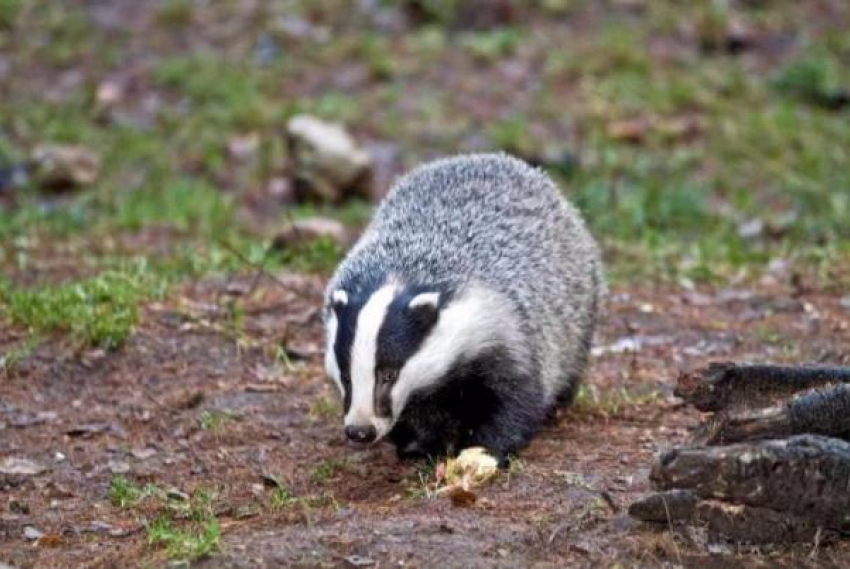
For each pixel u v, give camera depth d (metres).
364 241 11.50
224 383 12.48
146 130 21.92
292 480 10.52
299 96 23.12
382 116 22.30
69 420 11.75
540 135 21.66
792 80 23.31
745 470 8.26
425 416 10.83
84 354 12.77
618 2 26.11
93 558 9.02
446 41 24.88
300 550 8.61
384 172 20.61
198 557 8.54
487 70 23.91
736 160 20.81
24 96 22.97
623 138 21.52
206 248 16.56
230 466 10.84
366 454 11.00
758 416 8.62
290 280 14.99
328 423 11.62
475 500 9.50
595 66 23.67
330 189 19.22
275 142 21.19
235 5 25.98
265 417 11.77
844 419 8.52
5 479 10.55
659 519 8.69
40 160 19.94
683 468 8.45
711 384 9.12
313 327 13.80
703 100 22.56
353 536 8.80
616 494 9.59
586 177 20.08
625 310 14.55
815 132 21.62
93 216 18.45
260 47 24.64
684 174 20.38
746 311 14.62
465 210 11.43
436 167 12.24
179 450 11.20
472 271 10.78
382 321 10.10
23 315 13.23
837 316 14.35
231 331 13.40
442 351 10.27
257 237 17.33
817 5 26.66
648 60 24.02
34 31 25.02
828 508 8.28
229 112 22.27
